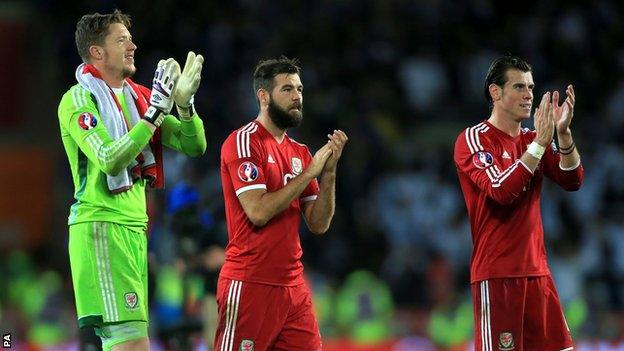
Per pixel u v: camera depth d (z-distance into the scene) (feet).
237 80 214.07
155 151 80.43
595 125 212.43
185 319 112.16
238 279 80.48
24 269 195.00
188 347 112.37
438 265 176.65
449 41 226.17
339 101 212.23
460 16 230.68
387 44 223.30
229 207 81.46
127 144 73.97
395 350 161.27
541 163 85.35
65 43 220.84
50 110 222.69
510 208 83.51
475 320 84.84
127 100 79.66
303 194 83.46
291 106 81.10
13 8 224.74
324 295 176.86
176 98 78.79
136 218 78.48
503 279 83.30
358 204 196.24
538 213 84.99
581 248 180.65
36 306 166.91
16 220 216.13
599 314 160.66
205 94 211.20
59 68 221.87
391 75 220.43
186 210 108.37
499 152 84.17
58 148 220.64
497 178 81.10
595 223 182.29
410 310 176.04
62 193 216.74
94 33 78.18
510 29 229.66
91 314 76.54
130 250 77.71
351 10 228.22
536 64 223.30
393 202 195.00
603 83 223.92
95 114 76.23
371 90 216.33
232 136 81.51
